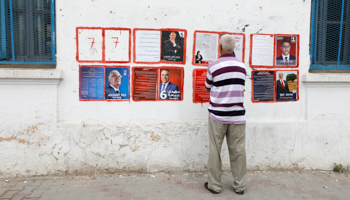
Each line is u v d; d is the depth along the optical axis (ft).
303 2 12.10
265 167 12.41
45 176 11.39
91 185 10.68
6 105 10.95
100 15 11.23
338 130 12.53
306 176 11.93
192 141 11.99
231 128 10.00
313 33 12.50
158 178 11.44
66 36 11.16
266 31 12.02
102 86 11.51
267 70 12.18
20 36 11.22
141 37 11.48
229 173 12.16
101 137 11.53
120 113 11.69
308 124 12.39
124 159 11.76
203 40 11.74
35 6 11.18
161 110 11.85
